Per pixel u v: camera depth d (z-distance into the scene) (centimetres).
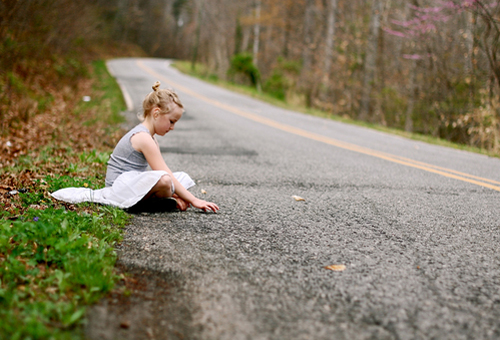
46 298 185
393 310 193
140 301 192
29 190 356
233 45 3994
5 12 966
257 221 319
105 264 218
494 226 327
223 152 636
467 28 1227
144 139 322
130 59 4150
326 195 409
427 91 1570
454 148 873
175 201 327
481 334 175
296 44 2809
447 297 207
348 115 2180
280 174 499
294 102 2166
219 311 186
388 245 279
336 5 2122
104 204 323
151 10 6303
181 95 1716
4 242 227
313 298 202
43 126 754
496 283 226
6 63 1041
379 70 1947
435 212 361
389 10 1853
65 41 1681
